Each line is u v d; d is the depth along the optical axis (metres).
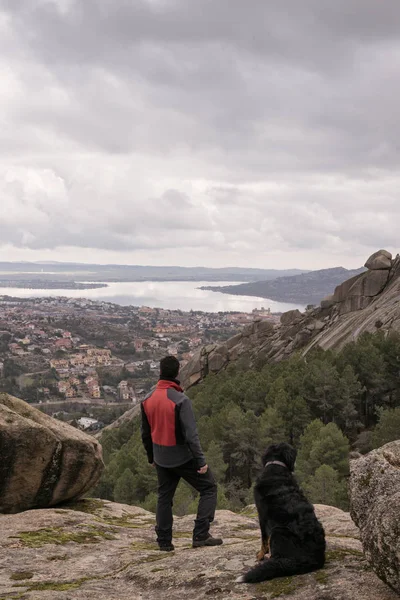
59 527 7.74
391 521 3.72
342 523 6.77
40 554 6.39
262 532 4.90
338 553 4.88
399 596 3.85
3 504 8.95
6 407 9.29
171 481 6.40
